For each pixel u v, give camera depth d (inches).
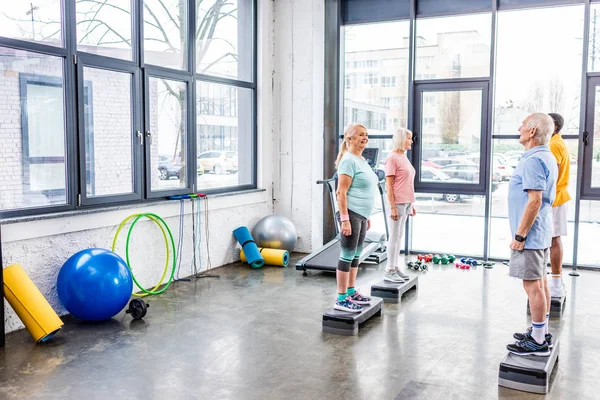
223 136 279.6
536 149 133.1
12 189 177.6
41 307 165.6
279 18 304.0
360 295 190.2
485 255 283.1
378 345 164.7
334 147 306.7
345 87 310.7
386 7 295.1
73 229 191.5
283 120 308.7
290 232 285.3
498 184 283.3
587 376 142.6
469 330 177.8
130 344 165.6
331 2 297.6
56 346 163.6
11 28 174.1
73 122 195.0
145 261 227.0
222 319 190.1
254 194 295.3
